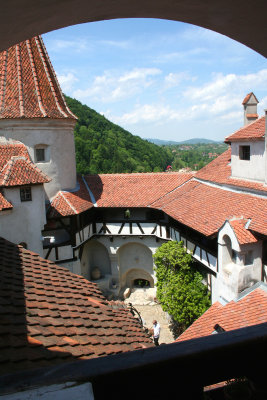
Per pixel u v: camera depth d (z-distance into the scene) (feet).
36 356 16.07
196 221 66.13
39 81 82.84
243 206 60.18
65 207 81.15
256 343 6.97
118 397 6.31
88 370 6.12
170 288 72.08
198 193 78.69
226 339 6.88
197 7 13.84
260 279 53.06
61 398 5.82
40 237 76.02
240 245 50.78
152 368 6.31
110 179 101.19
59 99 87.45
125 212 98.07
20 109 77.71
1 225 69.41
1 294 23.68
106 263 104.58
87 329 24.00
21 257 33.81
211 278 64.80
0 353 15.43
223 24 15.15
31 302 24.36
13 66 81.05
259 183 61.46
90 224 94.58
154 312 92.38
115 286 101.14
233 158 70.33
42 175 74.74
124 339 25.22
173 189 91.56
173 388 6.59
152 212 95.04
